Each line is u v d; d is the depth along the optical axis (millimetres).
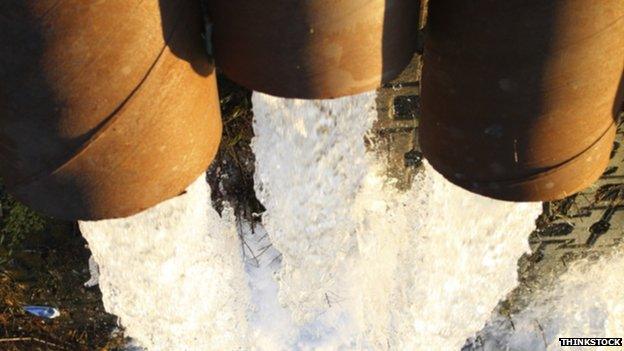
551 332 4035
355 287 3699
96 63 1553
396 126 2963
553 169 1896
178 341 3520
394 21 1698
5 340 3916
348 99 2518
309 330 3861
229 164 3186
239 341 3793
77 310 3811
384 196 3305
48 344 3963
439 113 1935
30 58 1523
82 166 1708
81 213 1844
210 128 1953
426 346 3785
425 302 3553
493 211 2887
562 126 1795
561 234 3557
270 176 2934
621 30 1657
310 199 2992
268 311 3799
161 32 1627
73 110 1608
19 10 1459
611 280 3887
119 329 3910
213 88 1949
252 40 1683
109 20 1519
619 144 2957
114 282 3041
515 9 1604
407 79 2732
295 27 1615
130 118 1657
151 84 1649
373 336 3854
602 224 3490
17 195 1866
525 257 3715
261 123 2680
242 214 3449
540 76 1683
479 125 1843
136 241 2764
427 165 3090
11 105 1612
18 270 3559
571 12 1577
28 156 1718
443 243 3182
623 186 3250
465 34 1715
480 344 4059
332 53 1663
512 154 1866
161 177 1824
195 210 2879
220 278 3455
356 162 2871
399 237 3479
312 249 3365
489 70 1723
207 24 1800
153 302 3176
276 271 3689
